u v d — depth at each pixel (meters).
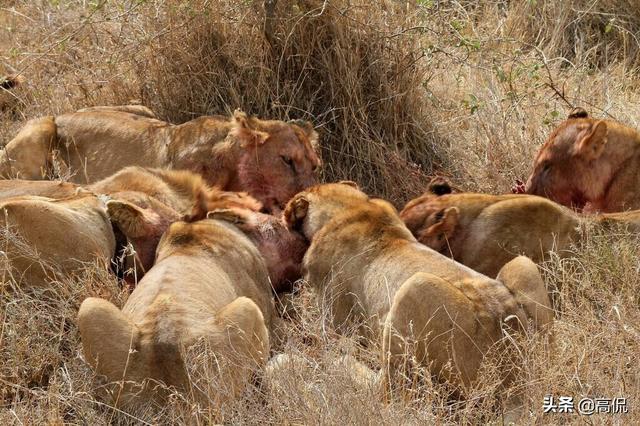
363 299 10.80
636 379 9.45
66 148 14.95
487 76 16.55
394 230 11.06
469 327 9.35
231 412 9.06
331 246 11.30
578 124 13.62
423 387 9.24
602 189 13.59
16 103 17.03
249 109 15.51
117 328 9.25
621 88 17.64
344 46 15.36
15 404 9.51
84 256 11.19
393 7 15.86
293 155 13.93
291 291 12.09
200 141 14.22
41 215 11.01
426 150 15.32
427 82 15.59
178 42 15.82
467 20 17.56
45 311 10.58
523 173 14.60
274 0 15.27
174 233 11.02
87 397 9.41
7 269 10.62
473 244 11.70
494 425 9.07
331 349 10.09
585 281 11.03
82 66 17.00
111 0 16.56
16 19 20.00
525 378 9.30
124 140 14.70
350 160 15.04
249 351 9.39
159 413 9.08
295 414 8.95
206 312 9.58
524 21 19.19
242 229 11.78
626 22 19.20
